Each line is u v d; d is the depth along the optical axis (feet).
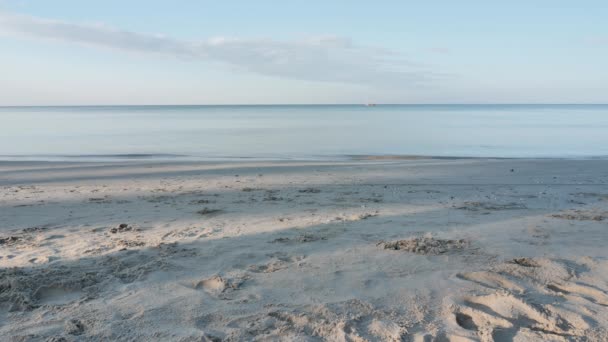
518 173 38.99
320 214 21.71
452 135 99.35
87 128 135.23
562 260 13.74
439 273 12.64
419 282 11.95
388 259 13.98
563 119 189.26
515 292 11.23
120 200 26.63
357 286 11.68
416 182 34.17
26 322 9.62
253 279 12.26
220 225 19.25
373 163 49.14
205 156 62.54
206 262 13.76
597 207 23.36
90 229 18.88
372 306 10.42
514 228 18.17
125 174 40.73
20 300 10.66
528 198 26.53
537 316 9.90
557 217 20.52
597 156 59.21
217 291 11.43
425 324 9.57
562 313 9.93
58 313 10.07
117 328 9.29
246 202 25.53
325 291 11.35
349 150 70.38
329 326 9.41
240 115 292.20
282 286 11.71
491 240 16.21
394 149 71.36
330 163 49.44
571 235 16.88
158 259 13.89
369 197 27.09
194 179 37.06
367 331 9.25
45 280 11.78
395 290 11.40
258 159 57.98
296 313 10.02
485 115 257.34
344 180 35.50
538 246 15.34
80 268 13.08
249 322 9.62
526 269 12.85
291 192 29.27
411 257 14.17
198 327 9.38
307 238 16.60
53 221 20.67
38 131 120.06
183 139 92.73
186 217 21.25
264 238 16.72
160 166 47.16
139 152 68.39
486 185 32.32
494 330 9.25
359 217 20.61
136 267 13.19
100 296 11.07
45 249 15.51
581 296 11.02
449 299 10.80
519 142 81.20
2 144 81.97
